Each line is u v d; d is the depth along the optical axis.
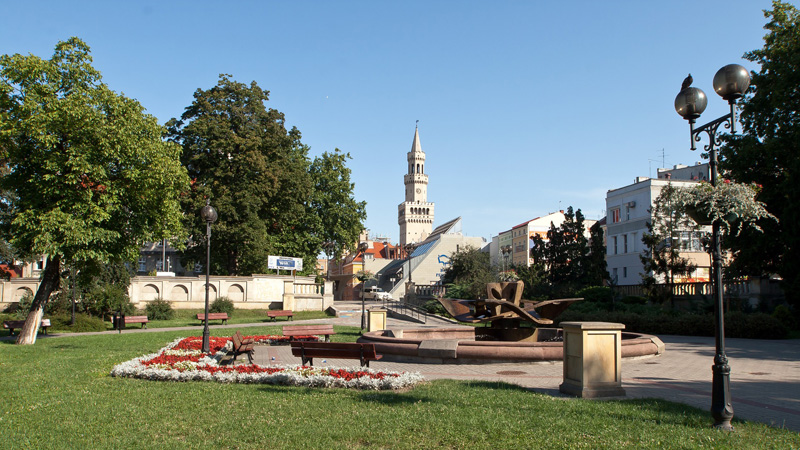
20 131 21.61
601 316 28.89
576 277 47.62
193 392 10.71
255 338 23.30
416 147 178.50
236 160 43.44
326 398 10.03
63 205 22.05
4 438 7.46
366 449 6.88
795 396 11.00
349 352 12.95
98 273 25.67
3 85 21.69
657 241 34.53
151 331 29.48
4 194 32.28
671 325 27.20
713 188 8.55
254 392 10.75
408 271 72.31
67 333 29.48
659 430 7.57
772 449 6.82
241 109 45.66
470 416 8.31
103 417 8.63
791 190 28.45
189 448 6.95
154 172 23.59
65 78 22.98
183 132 43.97
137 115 23.75
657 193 50.75
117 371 13.05
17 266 55.47
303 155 54.66
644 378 13.15
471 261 55.25
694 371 14.45
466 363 15.62
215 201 42.38
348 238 55.31
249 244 43.06
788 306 30.81
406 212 168.25
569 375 10.68
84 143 22.19
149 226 25.31
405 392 10.71
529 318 17.89
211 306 42.97
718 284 8.23
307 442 7.11
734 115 8.30
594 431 7.48
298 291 50.56
